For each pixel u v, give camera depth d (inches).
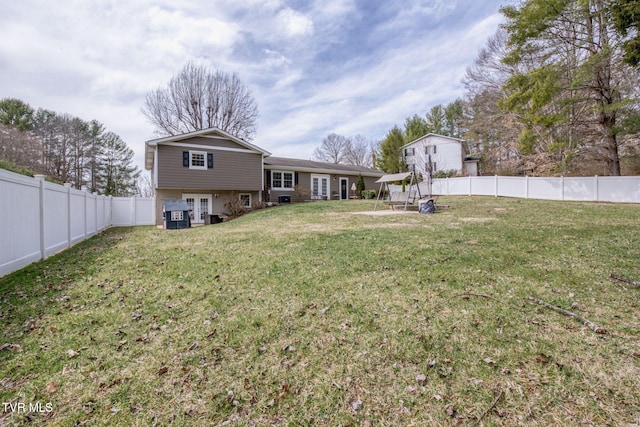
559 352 91.4
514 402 73.2
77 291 146.6
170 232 382.6
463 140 1027.9
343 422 69.3
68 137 1063.0
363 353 94.0
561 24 476.1
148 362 90.7
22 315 120.0
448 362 88.7
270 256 205.8
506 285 141.6
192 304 131.2
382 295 135.3
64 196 258.1
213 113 942.4
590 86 467.5
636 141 538.0
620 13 369.7
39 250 207.5
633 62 386.3
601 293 130.8
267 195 714.8
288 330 108.3
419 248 209.5
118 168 1256.2
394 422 69.0
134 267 188.5
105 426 68.0
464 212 414.3
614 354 89.4
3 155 771.4
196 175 593.9
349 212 475.5
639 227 263.0
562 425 66.1
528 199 558.6
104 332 107.7
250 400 76.1
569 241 218.4
